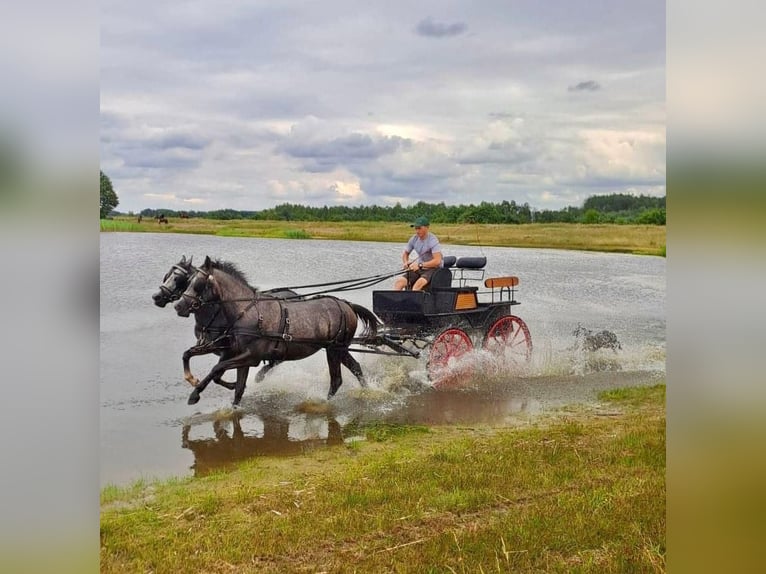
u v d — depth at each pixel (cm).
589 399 1158
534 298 2508
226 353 1057
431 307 1218
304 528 627
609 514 656
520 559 577
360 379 1188
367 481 748
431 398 1160
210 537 607
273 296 1077
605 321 2080
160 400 1151
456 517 665
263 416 1044
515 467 789
